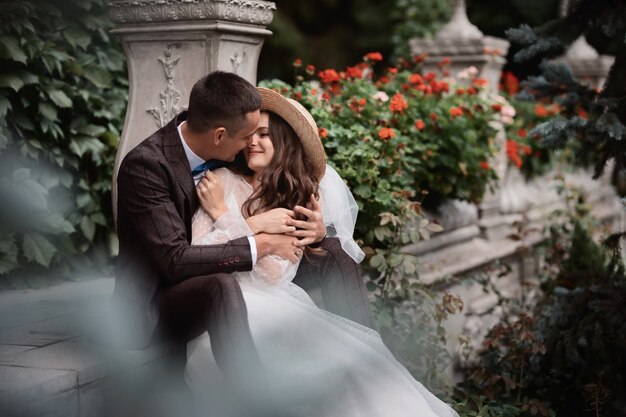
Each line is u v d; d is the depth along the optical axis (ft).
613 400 12.76
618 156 13.74
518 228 18.76
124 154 11.63
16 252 13.17
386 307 13.43
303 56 40.98
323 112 14.02
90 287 13.64
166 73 11.37
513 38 14.51
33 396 8.07
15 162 13.94
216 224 9.55
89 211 14.84
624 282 13.50
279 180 10.04
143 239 9.29
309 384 8.98
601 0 13.87
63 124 14.69
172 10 11.03
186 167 9.57
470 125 17.67
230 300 8.80
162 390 9.79
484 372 14.29
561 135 13.52
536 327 14.48
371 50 41.37
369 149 13.73
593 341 12.80
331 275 10.38
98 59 15.92
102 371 8.83
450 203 18.06
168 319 9.39
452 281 16.76
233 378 8.66
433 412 9.37
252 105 9.33
